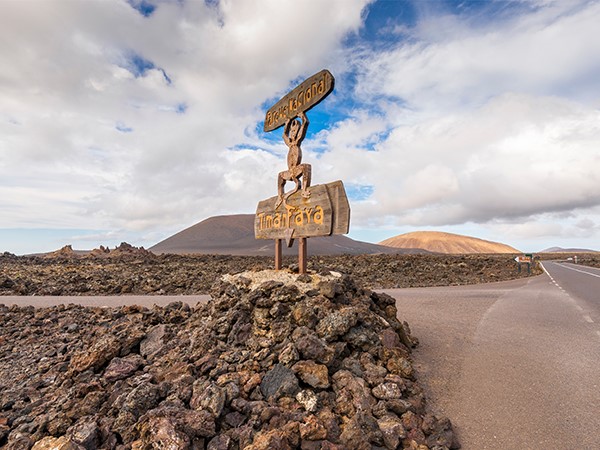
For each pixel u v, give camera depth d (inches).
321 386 161.0
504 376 197.2
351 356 195.0
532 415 156.7
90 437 132.0
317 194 261.0
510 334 282.8
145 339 245.6
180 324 307.4
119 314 365.7
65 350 284.2
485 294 548.4
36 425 152.7
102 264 1263.5
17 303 477.1
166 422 126.1
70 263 1311.5
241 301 238.7
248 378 168.9
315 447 125.7
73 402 166.7
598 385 184.1
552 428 146.5
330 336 194.7
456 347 248.1
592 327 309.0
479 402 169.8
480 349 243.3
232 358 194.2
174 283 729.0
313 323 207.9
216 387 149.4
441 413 161.8
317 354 175.9
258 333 215.5
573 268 1489.9
